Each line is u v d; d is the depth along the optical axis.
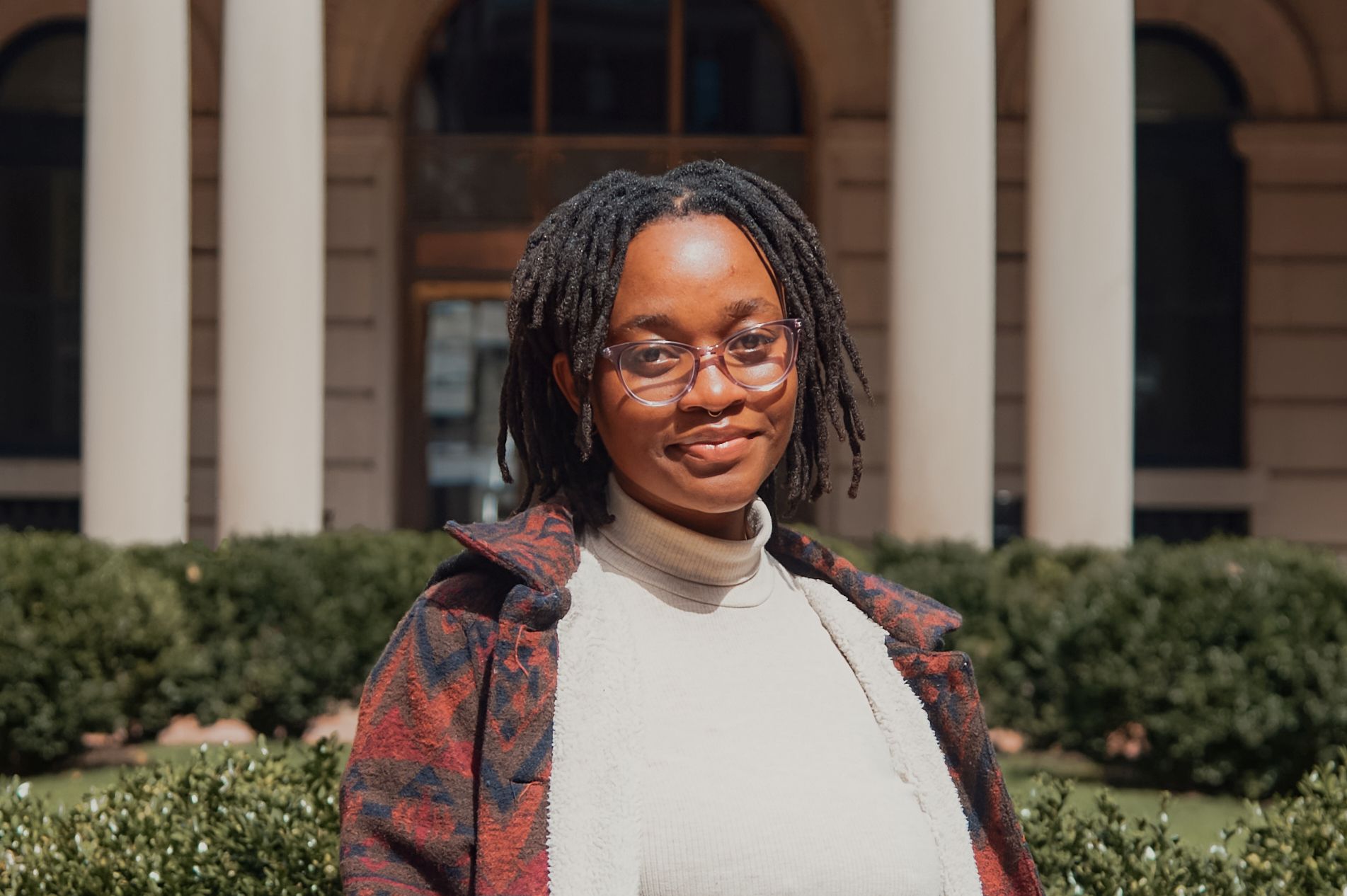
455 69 14.66
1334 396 14.70
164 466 9.91
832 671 1.86
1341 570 7.97
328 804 3.47
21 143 14.90
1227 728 7.43
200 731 9.68
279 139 9.86
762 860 1.63
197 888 3.22
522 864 1.54
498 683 1.57
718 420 1.72
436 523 14.70
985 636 8.69
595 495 1.88
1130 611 7.80
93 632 7.96
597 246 1.74
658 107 14.68
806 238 1.89
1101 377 9.61
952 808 1.81
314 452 10.02
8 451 14.96
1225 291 14.97
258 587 9.00
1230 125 14.72
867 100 14.27
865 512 14.03
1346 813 3.79
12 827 3.59
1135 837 3.61
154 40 9.91
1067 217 9.63
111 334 9.84
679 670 1.73
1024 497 13.91
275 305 9.84
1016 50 14.20
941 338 9.61
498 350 14.70
